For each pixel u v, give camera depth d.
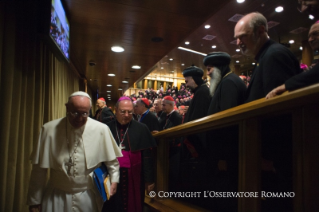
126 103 2.17
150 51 5.49
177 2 3.31
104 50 5.45
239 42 1.65
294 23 6.26
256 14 1.59
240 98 1.75
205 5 3.39
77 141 1.71
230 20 6.60
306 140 0.92
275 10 5.76
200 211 1.75
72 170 1.68
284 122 1.12
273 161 1.18
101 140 1.81
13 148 2.12
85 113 1.63
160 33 4.42
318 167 0.91
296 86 0.93
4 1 1.98
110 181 1.79
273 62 1.37
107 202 1.97
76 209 1.67
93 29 4.27
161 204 2.13
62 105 4.83
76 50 5.46
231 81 1.77
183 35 4.50
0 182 1.89
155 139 2.43
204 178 1.84
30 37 2.59
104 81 9.75
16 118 2.20
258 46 1.59
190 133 1.82
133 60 6.30
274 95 1.04
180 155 2.26
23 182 2.40
